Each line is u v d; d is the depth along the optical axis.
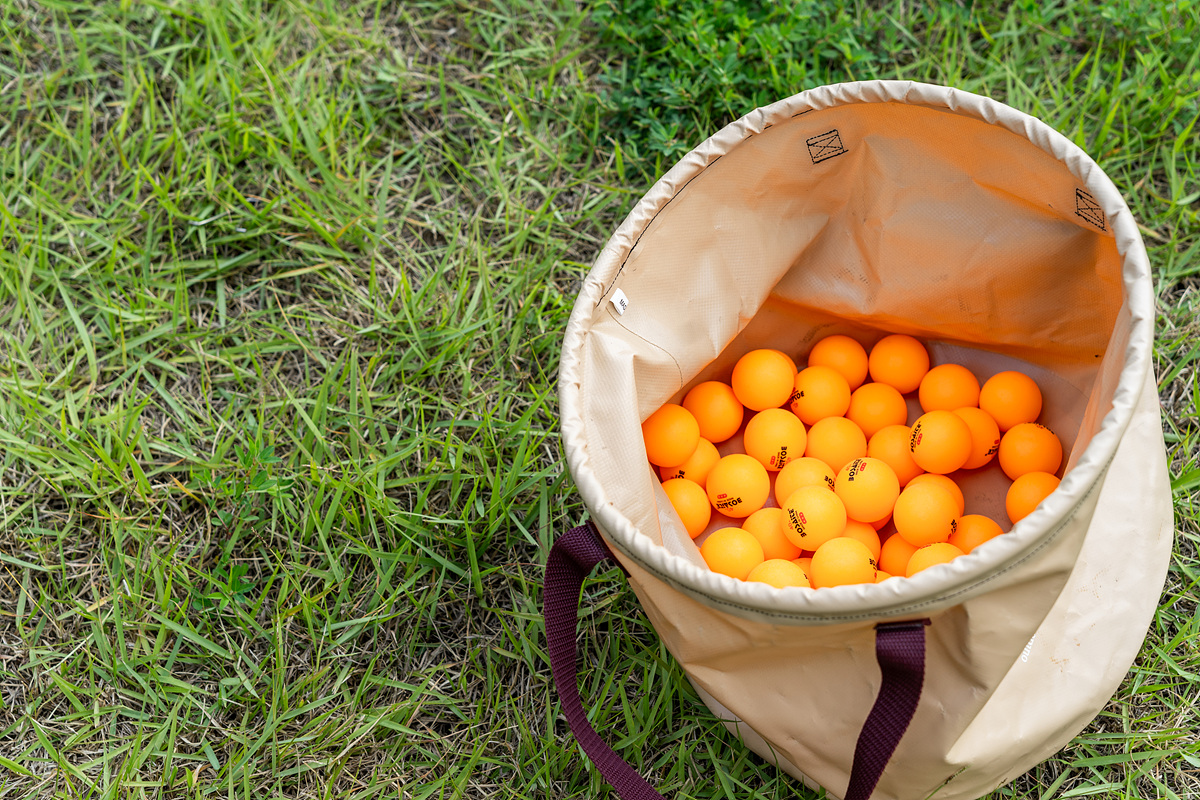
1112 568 1.51
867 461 1.66
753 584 1.17
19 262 2.05
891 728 1.15
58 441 1.92
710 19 2.12
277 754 1.67
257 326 2.07
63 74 2.26
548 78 2.25
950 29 2.18
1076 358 1.66
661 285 1.57
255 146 2.16
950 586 1.10
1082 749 1.61
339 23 2.29
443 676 1.76
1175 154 2.01
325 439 1.91
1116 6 2.10
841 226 1.71
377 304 2.03
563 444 1.35
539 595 1.79
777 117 1.48
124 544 1.87
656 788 1.65
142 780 1.69
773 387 1.74
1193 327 1.92
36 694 1.76
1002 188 1.49
